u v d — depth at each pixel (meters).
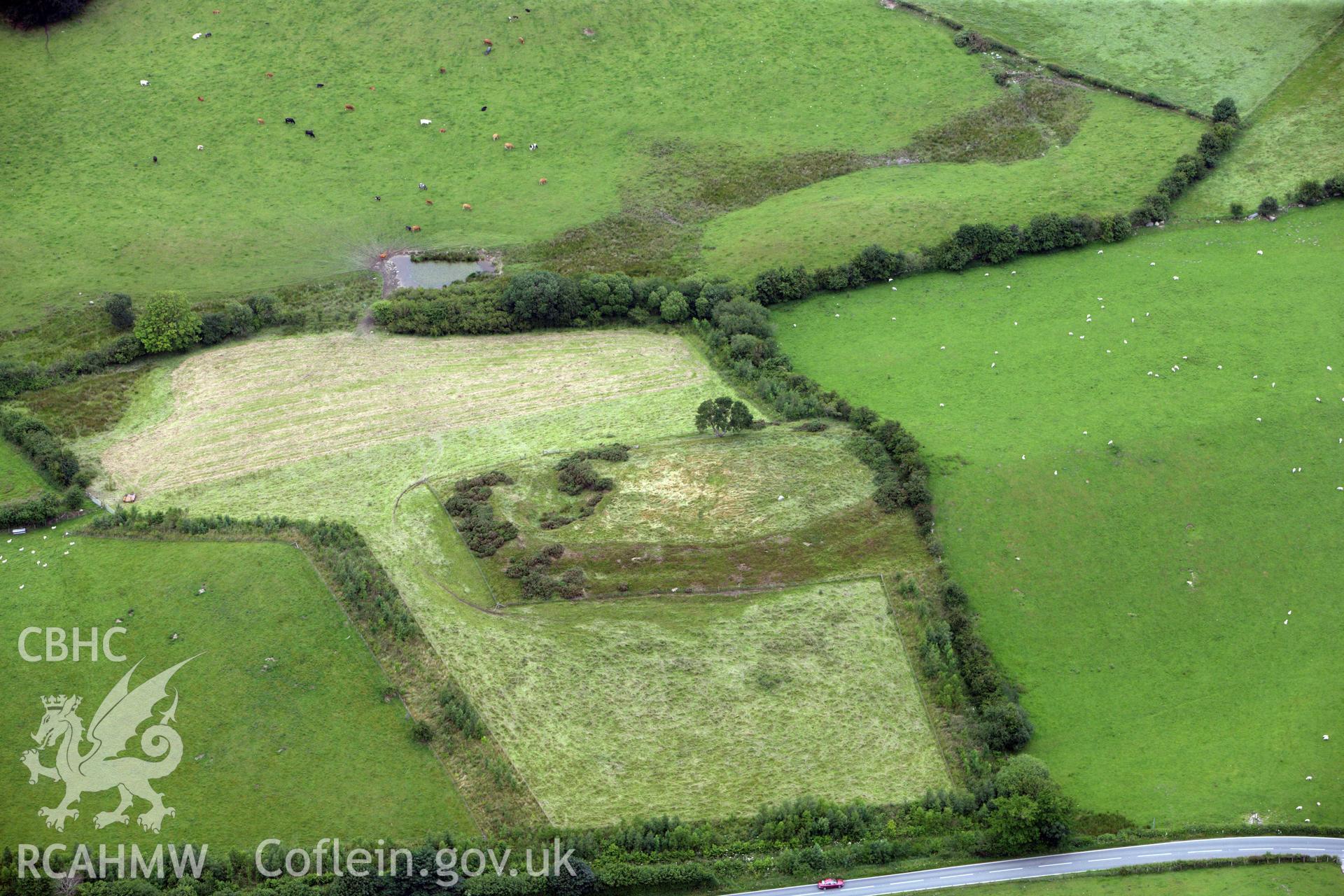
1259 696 142.12
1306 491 165.12
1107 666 145.88
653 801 130.12
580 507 163.25
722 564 154.50
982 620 150.75
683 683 141.38
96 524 161.00
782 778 132.38
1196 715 140.38
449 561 156.12
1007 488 166.00
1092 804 131.00
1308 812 130.00
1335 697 141.50
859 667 143.25
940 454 171.12
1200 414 176.25
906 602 150.38
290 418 183.00
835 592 151.50
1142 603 152.75
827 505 162.00
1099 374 184.88
